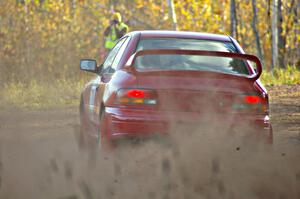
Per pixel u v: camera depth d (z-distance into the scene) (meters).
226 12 96.69
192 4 91.75
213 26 91.75
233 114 20.81
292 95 47.84
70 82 57.50
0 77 62.62
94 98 24.72
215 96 20.78
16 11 75.00
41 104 45.97
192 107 20.67
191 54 20.58
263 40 98.88
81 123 28.69
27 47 70.44
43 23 76.75
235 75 21.22
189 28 91.56
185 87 20.72
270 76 60.69
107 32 65.56
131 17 93.25
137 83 20.86
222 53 20.72
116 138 20.62
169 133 20.44
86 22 85.81
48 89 52.53
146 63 21.86
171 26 86.12
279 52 79.44
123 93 20.83
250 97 21.03
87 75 64.12
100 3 90.31
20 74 64.44
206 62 22.20
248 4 100.06
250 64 22.75
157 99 20.62
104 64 26.81
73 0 85.38
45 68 66.56
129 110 20.66
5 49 69.25
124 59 22.66
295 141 26.59
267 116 21.41
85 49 78.25
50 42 72.50
